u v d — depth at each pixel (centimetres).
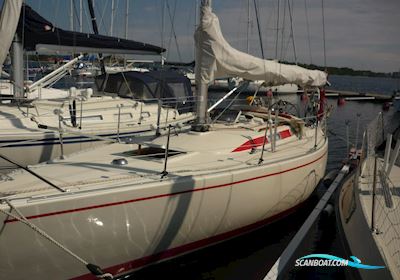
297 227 542
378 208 389
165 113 808
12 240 317
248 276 437
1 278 328
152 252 393
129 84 842
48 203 321
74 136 675
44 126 613
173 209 384
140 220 367
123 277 390
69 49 696
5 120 652
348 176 608
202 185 397
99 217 345
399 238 337
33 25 654
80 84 1146
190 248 427
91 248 350
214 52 469
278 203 492
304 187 539
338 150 1143
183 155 445
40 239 326
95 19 1013
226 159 457
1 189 343
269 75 529
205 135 504
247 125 572
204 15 457
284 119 624
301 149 555
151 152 460
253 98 714
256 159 474
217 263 457
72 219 333
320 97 728
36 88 830
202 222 414
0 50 462
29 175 381
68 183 361
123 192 351
